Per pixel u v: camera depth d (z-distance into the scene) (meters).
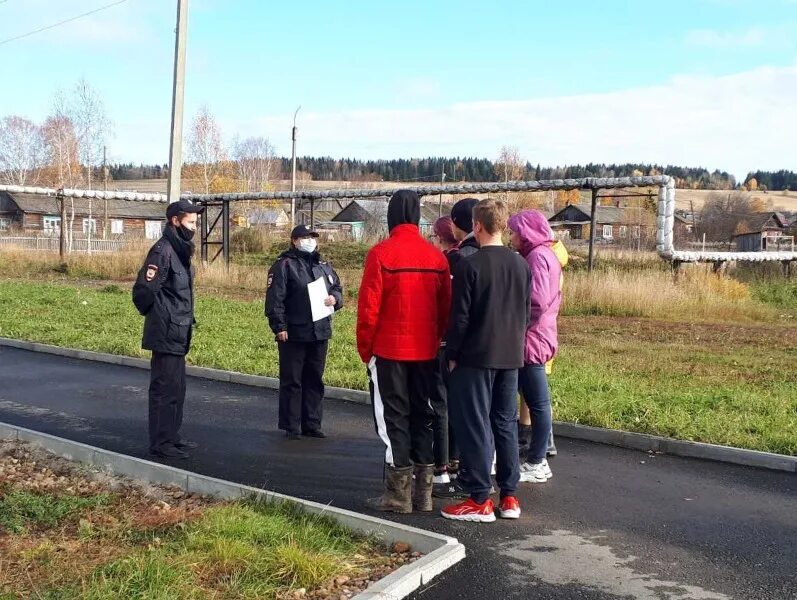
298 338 7.27
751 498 5.82
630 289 18.20
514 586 4.28
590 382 9.30
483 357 5.15
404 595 4.10
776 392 9.00
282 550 4.28
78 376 10.42
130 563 4.11
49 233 61.03
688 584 4.34
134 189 101.38
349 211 56.91
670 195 22.88
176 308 6.59
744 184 134.00
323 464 6.59
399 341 5.30
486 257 5.19
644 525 5.25
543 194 93.81
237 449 7.02
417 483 5.51
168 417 6.70
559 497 5.81
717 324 16.70
